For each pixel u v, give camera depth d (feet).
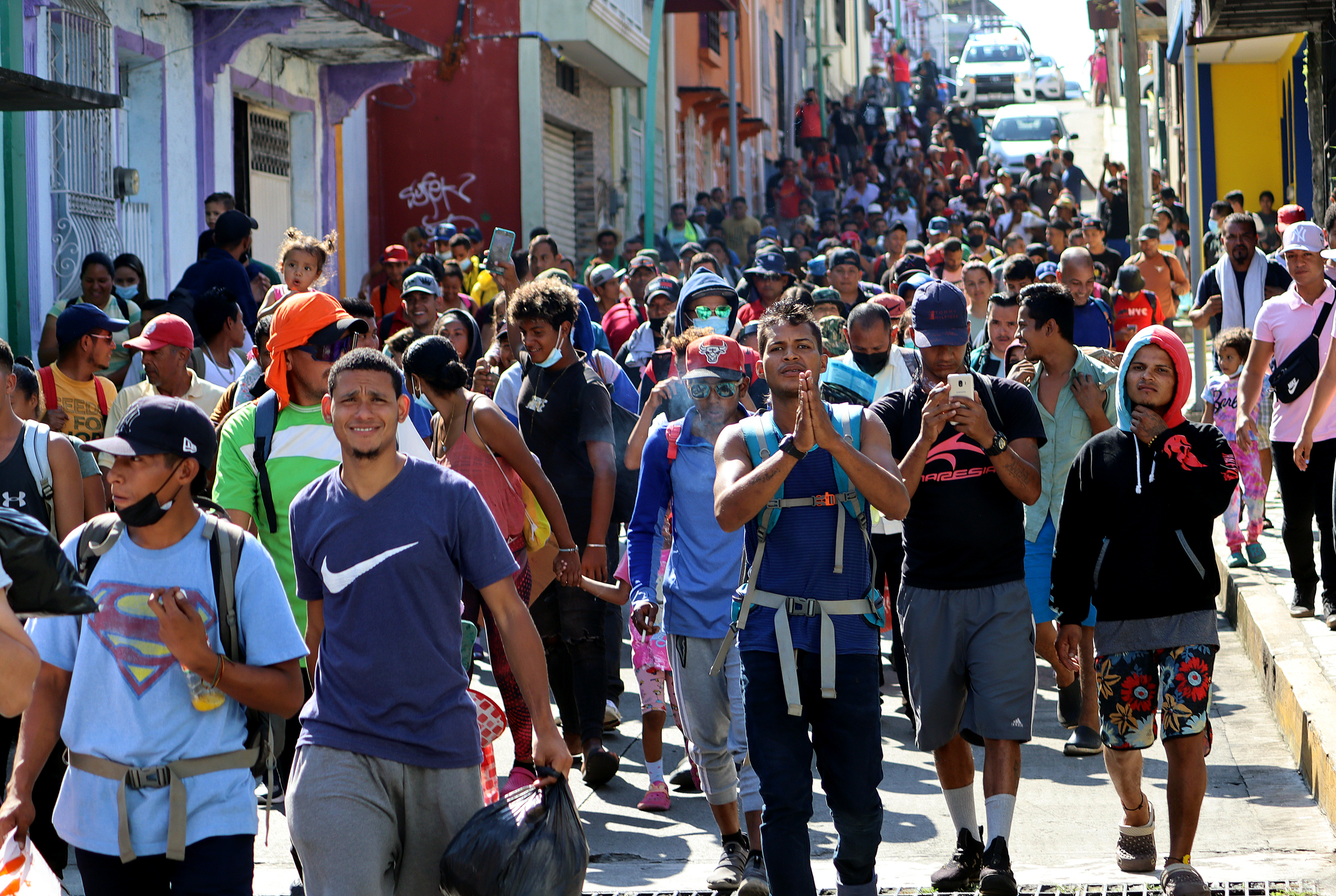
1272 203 221.87
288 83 186.70
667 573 67.67
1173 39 233.96
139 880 45.85
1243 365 118.52
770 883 54.29
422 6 238.27
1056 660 85.71
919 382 65.31
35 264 127.85
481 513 48.06
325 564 47.26
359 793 46.16
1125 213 310.65
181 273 156.76
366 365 47.34
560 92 252.42
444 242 191.31
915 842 71.41
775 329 56.03
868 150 450.71
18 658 36.29
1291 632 92.79
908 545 64.18
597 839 72.38
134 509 45.55
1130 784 64.95
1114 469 63.10
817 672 54.85
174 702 45.50
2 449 62.75
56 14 130.62
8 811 45.42
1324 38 160.56
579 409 81.97
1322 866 64.54
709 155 369.50
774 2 453.17
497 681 73.92
